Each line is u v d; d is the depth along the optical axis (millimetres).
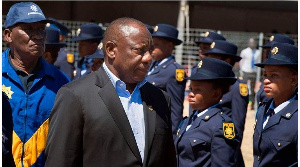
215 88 3928
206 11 22375
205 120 3807
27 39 3271
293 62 3533
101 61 5211
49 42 5820
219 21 22609
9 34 3348
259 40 14188
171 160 2945
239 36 14531
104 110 2648
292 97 3629
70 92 2672
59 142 2633
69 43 13414
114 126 2643
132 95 2764
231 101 5270
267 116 3750
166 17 21703
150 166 2701
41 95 3371
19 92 3324
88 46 6715
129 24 2691
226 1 20672
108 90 2686
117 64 2709
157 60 6070
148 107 2775
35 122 3330
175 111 5824
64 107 2660
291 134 3475
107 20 21797
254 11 22656
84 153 2654
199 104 3930
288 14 22906
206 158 3732
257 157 3725
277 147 3518
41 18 3262
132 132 2676
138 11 21750
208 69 3945
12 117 3209
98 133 2631
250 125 11281
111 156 2631
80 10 21625
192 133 3814
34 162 3312
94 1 21609
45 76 3439
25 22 3221
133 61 2662
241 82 5344
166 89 5891
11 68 3355
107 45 2725
